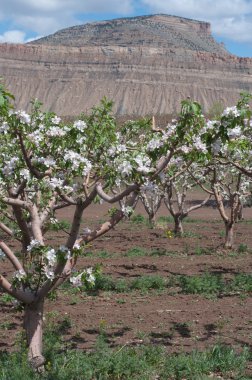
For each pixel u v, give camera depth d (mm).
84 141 10922
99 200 11688
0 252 10273
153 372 11062
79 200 10266
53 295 11344
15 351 12070
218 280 18938
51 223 11656
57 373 10227
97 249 27516
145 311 15984
